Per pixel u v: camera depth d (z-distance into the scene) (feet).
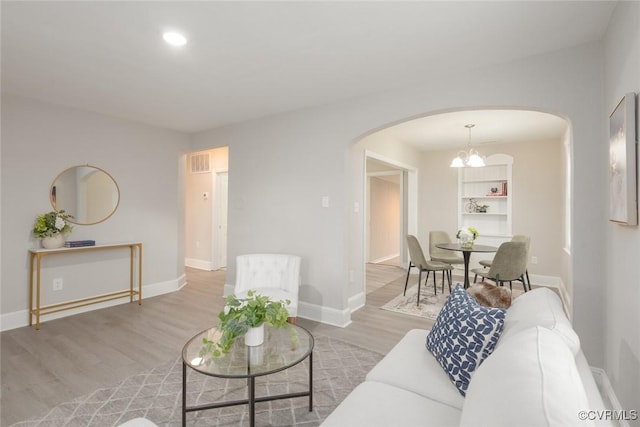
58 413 6.29
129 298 13.87
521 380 2.55
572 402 2.24
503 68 8.46
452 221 20.06
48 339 9.83
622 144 5.44
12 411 6.34
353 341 9.87
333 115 11.50
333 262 11.53
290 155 12.60
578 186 7.52
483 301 6.00
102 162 13.14
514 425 2.18
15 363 8.29
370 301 14.29
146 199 14.64
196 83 9.93
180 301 13.94
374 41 7.45
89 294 12.75
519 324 4.53
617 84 6.10
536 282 17.61
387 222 28.81
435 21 6.66
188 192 22.68
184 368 5.76
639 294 4.98
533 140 17.57
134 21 6.73
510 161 18.25
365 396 4.47
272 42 7.52
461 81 9.03
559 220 16.99
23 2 6.10
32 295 11.05
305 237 12.21
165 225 15.40
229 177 14.61
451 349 4.82
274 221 13.04
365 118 10.78
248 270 11.03
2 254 10.65
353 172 13.15
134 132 14.16
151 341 9.71
